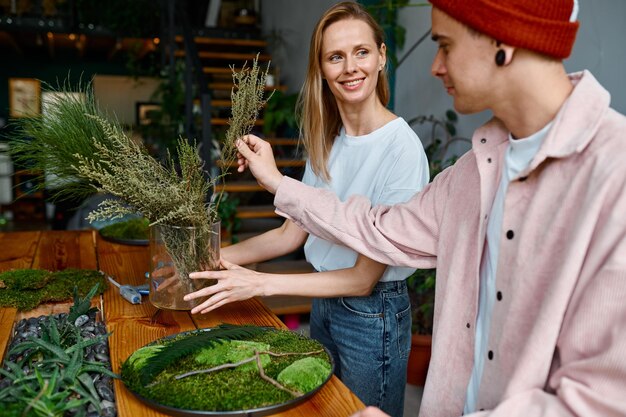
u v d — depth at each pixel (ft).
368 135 5.67
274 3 24.54
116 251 7.19
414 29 13.43
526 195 3.08
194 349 4.06
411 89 13.75
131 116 32.86
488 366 3.26
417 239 4.12
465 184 3.70
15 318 4.91
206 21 27.12
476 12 2.79
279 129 19.57
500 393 3.16
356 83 5.47
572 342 2.64
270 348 4.23
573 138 2.84
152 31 24.36
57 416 3.28
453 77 3.02
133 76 25.99
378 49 5.62
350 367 5.66
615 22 8.59
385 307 5.53
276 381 3.76
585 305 2.59
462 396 3.55
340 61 5.46
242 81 4.70
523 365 2.84
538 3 2.73
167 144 17.51
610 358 2.45
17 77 32.17
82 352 3.95
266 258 6.11
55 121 5.24
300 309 12.25
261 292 4.77
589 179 2.76
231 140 4.69
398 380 5.76
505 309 3.13
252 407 3.47
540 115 2.97
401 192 5.26
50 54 32.04
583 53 9.21
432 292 10.80
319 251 5.87
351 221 4.50
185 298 4.60
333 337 5.78
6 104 32.40
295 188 4.73
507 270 3.14
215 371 3.88
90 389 3.60
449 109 12.33
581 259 2.70
